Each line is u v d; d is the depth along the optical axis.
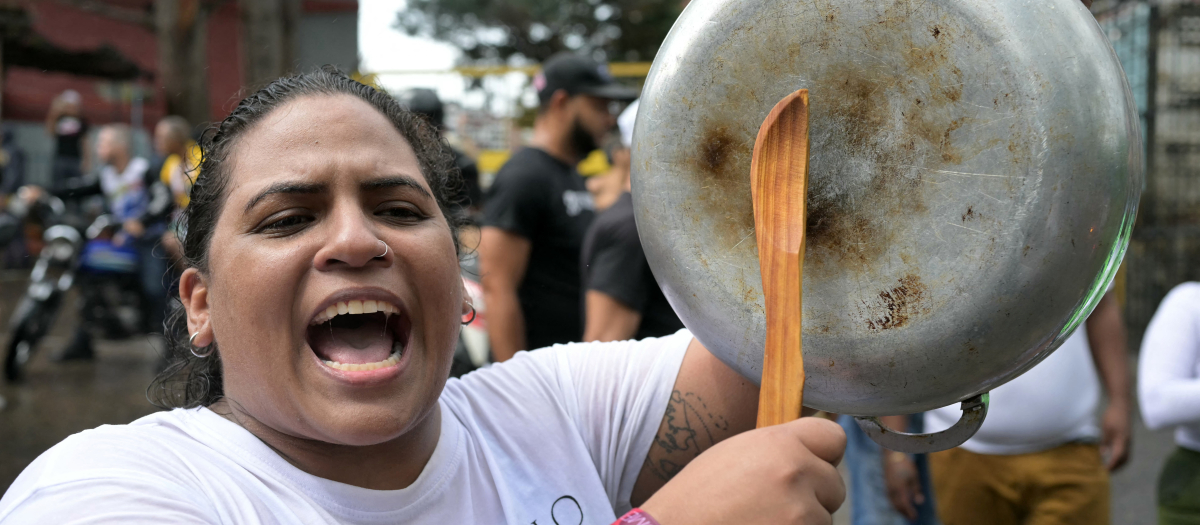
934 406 0.79
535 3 18.55
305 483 1.00
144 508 0.88
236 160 1.04
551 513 1.13
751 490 0.77
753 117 0.82
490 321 2.85
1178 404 2.34
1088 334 2.72
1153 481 4.46
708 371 1.19
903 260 0.76
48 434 4.70
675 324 2.63
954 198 0.74
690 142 0.84
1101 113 0.71
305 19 7.14
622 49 18.59
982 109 0.73
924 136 0.75
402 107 1.21
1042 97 0.71
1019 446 2.40
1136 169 0.73
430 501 1.05
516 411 1.20
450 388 1.23
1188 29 6.93
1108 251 0.72
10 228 7.03
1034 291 0.71
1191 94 6.95
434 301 1.02
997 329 0.73
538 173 2.88
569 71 2.94
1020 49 0.71
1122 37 7.31
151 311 6.22
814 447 0.78
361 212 0.99
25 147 12.90
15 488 0.95
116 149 6.95
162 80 8.32
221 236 1.02
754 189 0.77
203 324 1.11
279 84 1.10
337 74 1.14
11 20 10.88
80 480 0.90
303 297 0.97
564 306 2.90
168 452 0.99
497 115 9.86
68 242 6.09
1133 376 6.08
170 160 6.25
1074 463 2.40
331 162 1.00
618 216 2.54
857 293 0.78
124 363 6.62
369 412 0.96
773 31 0.80
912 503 2.49
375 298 0.98
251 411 1.02
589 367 1.27
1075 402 2.40
